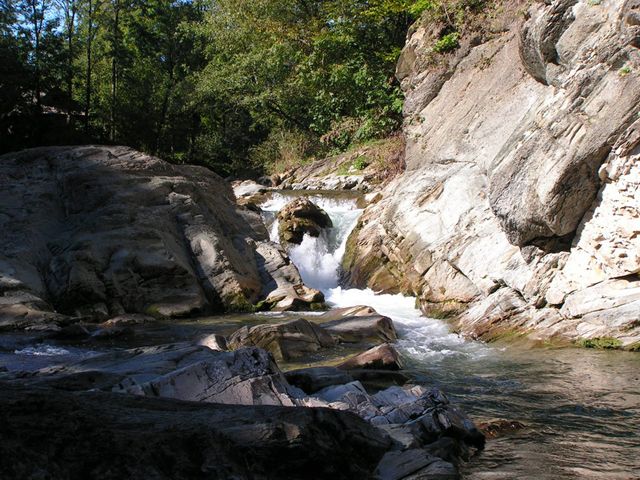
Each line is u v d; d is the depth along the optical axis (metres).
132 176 15.10
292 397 5.75
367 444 4.50
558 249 10.94
